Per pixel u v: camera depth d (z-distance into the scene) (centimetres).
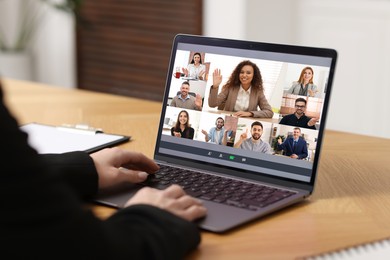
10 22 545
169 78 146
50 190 81
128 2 483
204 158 138
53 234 80
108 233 86
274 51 133
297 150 128
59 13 519
